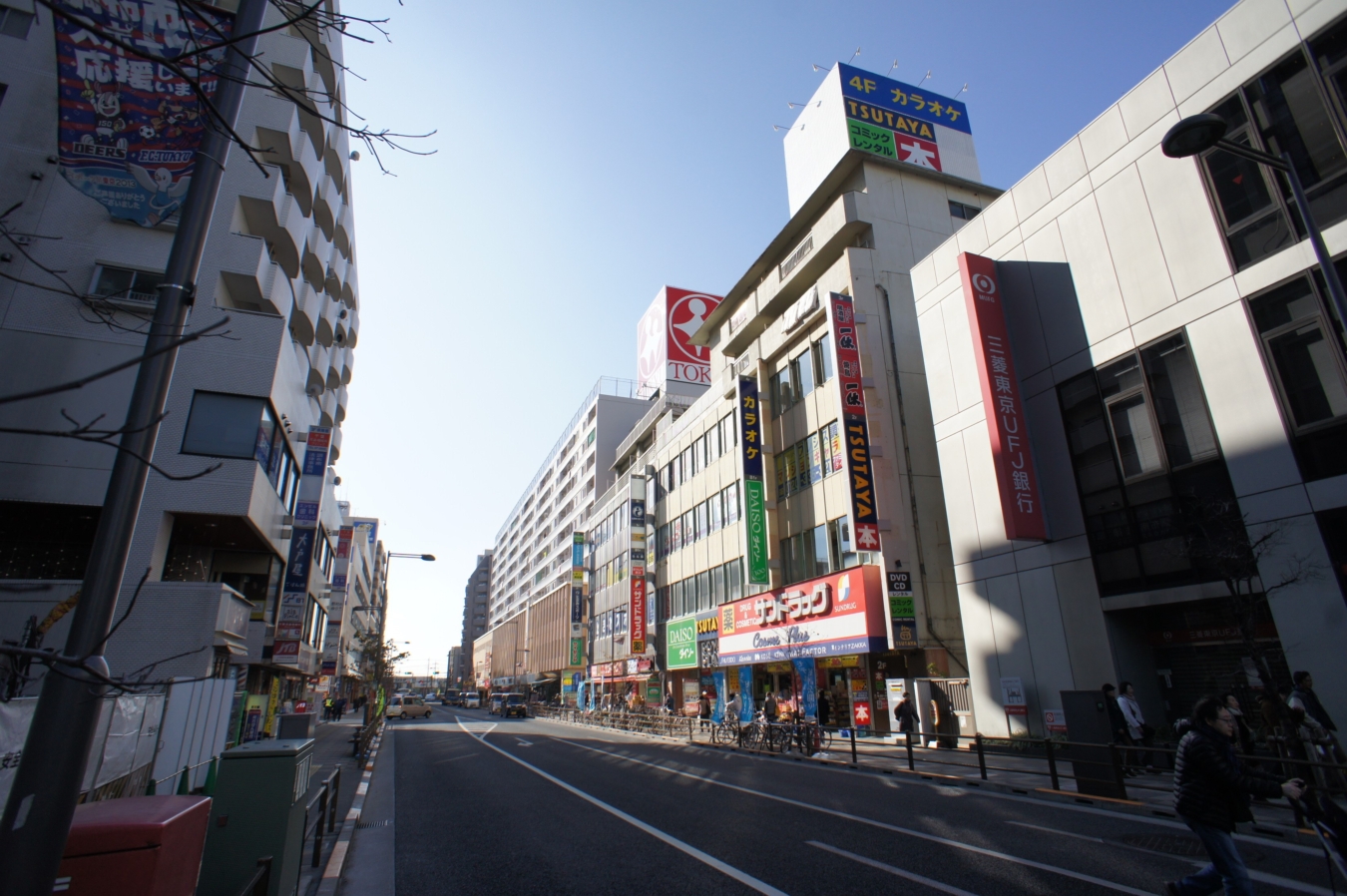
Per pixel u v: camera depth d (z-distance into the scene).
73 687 2.72
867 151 28.84
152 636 15.29
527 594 107.75
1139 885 6.12
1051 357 16.52
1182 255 13.84
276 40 23.17
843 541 23.97
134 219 12.84
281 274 22.31
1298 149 12.09
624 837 8.78
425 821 10.31
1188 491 13.25
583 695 58.47
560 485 90.38
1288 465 11.73
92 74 7.19
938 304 19.98
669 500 40.44
